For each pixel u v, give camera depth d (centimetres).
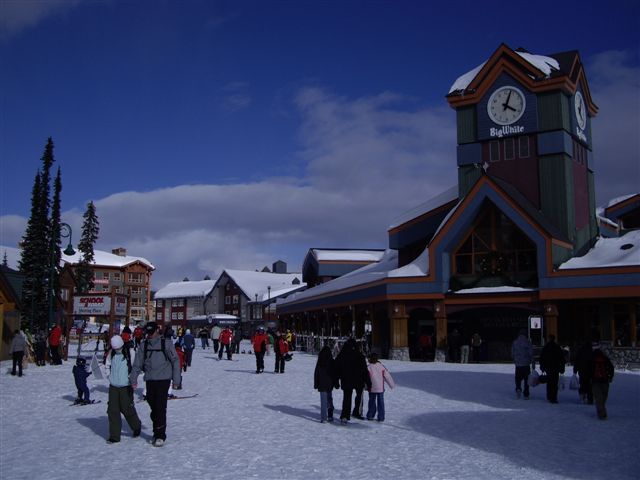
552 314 3550
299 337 6050
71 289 6769
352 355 1535
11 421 1593
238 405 1864
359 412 1623
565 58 4488
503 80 4322
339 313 5259
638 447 1244
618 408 1808
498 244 3869
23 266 5519
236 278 11156
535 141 4212
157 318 13062
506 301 3712
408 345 4394
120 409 1314
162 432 1248
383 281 4053
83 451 1205
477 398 2028
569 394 2152
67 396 2089
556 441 1305
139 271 12331
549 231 3588
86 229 7494
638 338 3384
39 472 1036
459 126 4462
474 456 1154
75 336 7394
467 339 4025
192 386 2405
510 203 3719
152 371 1252
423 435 1372
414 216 4800
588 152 4600
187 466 1069
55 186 5528
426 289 3922
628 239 3875
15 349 2834
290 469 1046
